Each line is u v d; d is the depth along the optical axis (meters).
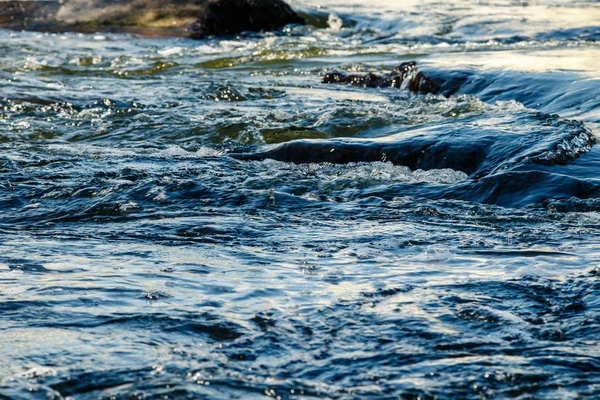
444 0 46.22
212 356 4.84
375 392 4.43
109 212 9.02
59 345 4.93
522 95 16.62
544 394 4.43
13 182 10.28
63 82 20.80
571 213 8.84
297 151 11.53
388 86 20.30
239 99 17.97
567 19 36.72
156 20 36.41
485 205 9.23
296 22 36.97
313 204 9.38
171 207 9.23
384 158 11.16
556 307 5.77
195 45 31.06
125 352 4.86
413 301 5.84
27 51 27.73
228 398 4.32
